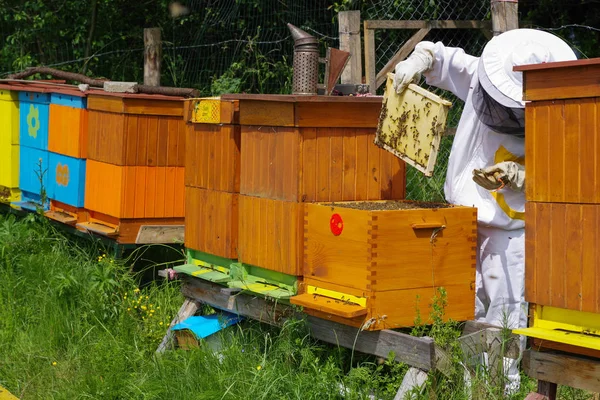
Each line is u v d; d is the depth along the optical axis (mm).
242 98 4109
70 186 6148
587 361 3039
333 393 3709
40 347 4879
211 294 4598
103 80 6957
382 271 3543
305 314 3984
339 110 3945
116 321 5141
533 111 3055
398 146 3854
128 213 5602
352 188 4059
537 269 3088
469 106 4246
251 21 9828
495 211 4125
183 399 3957
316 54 4234
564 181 2977
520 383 3963
